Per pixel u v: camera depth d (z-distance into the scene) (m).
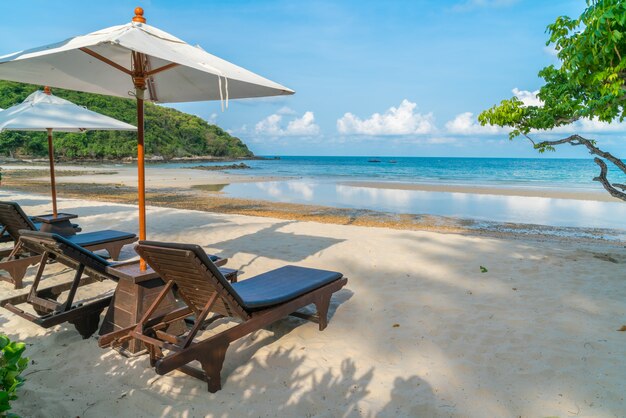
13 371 1.44
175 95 4.77
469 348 3.40
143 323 3.02
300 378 2.96
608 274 5.47
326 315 3.83
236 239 7.69
